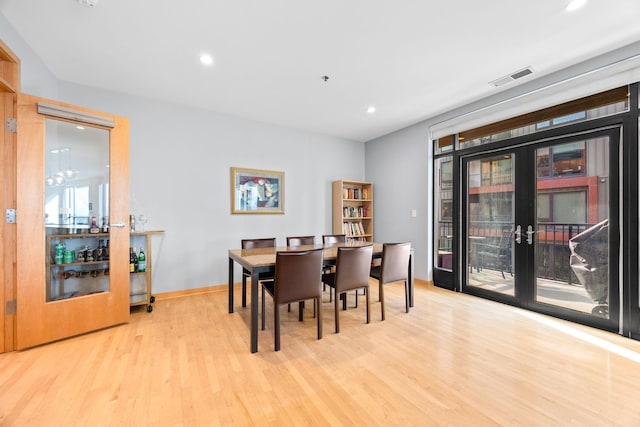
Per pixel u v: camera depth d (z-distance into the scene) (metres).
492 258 3.39
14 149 2.10
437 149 4.07
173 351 2.13
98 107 3.06
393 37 2.19
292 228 4.49
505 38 2.20
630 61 2.22
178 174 3.54
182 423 1.40
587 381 1.74
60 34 2.14
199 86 3.03
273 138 4.30
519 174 3.10
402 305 3.24
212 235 3.78
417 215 4.25
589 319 2.56
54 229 2.38
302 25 2.04
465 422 1.40
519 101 2.97
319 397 1.60
